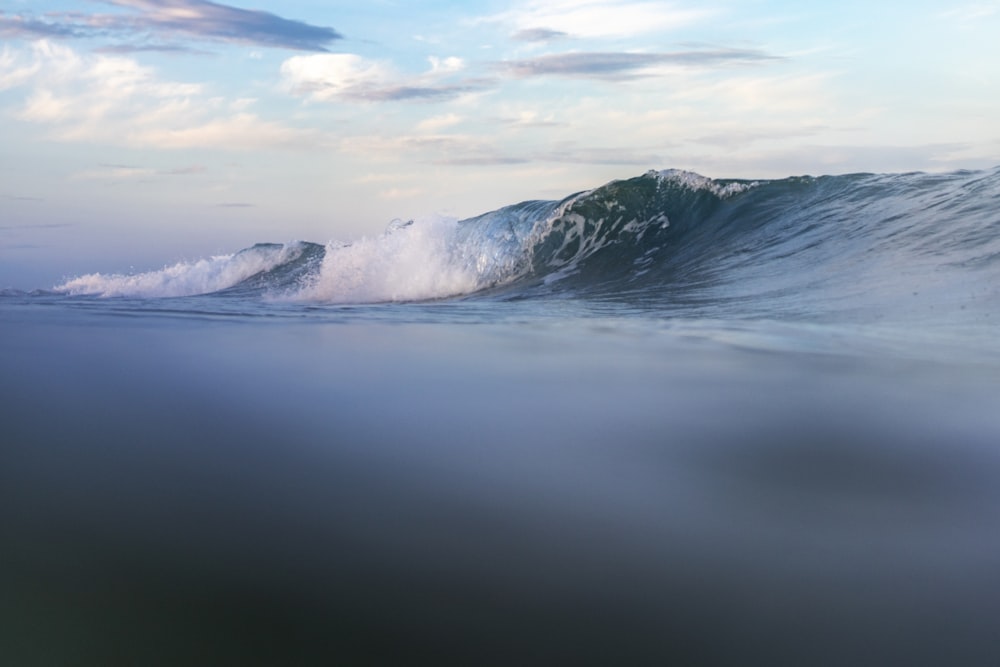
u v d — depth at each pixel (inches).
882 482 172.2
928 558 136.0
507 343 369.4
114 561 135.3
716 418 225.0
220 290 1045.2
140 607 120.6
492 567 133.3
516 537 144.9
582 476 177.0
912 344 338.3
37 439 206.4
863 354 320.2
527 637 113.7
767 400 245.3
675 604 122.0
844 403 240.4
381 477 176.4
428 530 147.6
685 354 330.3
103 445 200.8
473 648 111.0
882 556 137.1
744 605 121.9
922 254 536.4
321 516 154.2
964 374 278.4
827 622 117.3
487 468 182.1
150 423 221.5
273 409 236.5
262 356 331.6
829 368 293.7
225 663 107.2
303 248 1129.4
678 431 212.1
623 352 338.0
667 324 433.1
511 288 767.1
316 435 209.0
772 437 206.4
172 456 191.9
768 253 660.7
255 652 109.7
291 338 391.2
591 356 328.8
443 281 848.3
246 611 119.8
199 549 139.8
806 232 679.1
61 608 120.2
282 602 122.3
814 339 360.8
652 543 142.3
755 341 361.7
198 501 162.4
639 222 821.9
